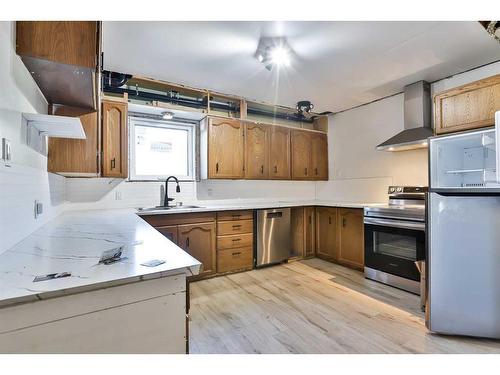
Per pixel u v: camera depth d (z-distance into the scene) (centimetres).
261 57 227
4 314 60
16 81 116
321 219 374
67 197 270
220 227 304
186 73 269
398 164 336
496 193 168
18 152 120
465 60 247
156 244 114
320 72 270
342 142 410
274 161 375
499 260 171
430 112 297
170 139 333
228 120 337
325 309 220
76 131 158
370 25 191
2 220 99
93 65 123
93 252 99
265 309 221
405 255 261
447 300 182
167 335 80
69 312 67
